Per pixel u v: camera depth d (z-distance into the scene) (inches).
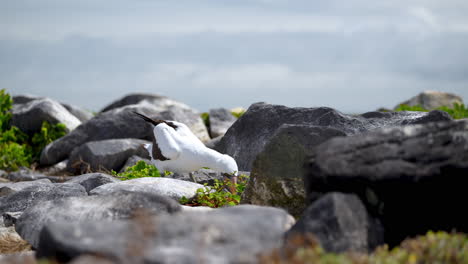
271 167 226.7
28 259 149.2
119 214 195.9
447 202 172.7
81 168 486.6
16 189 329.1
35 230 204.8
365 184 169.2
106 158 475.5
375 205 173.3
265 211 161.9
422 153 170.6
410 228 177.9
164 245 135.7
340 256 146.3
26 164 526.3
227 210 162.4
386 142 175.5
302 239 143.9
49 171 507.5
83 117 677.9
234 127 387.2
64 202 211.8
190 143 296.7
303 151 225.6
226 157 288.5
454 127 174.7
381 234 172.6
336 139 179.9
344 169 169.5
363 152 173.0
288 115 363.3
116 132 534.0
